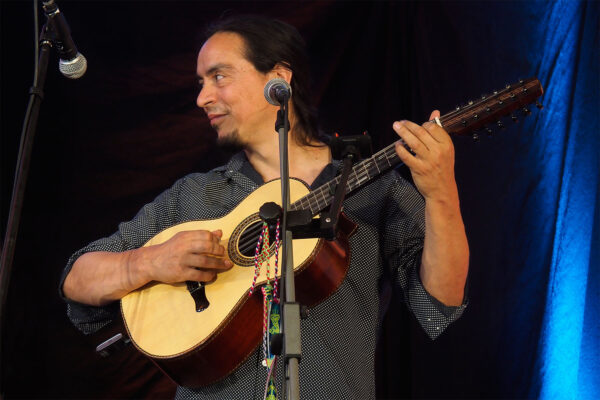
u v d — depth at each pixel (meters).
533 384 3.88
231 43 3.08
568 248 3.89
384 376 4.33
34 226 4.56
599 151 3.86
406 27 4.69
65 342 4.47
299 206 2.61
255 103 3.01
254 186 2.95
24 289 4.48
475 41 4.39
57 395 4.40
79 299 2.86
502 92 2.57
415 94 4.53
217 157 4.74
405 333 4.33
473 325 4.06
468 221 4.15
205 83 3.08
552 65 4.11
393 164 2.56
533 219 4.03
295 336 1.90
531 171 4.07
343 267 2.60
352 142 2.27
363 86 4.73
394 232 2.81
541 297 3.93
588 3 4.03
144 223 3.08
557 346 3.85
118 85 4.77
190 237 2.69
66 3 4.81
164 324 2.67
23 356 4.40
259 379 2.57
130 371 4.47
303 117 3.13
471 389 4.03
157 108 4.78
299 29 4.80
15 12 4.75
